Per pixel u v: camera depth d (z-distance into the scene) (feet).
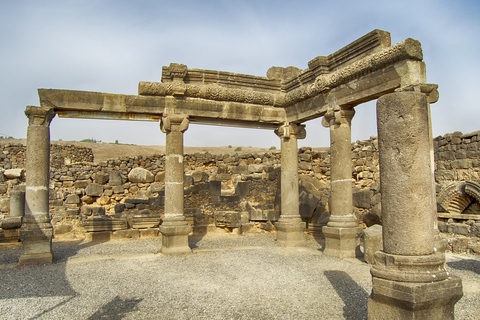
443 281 13.97
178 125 37.35
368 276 26.12
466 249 33.81
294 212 41.52
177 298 21.81
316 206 49.16
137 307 20.33
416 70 27.86
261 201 54.44
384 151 15.34
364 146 53.98
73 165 60.70
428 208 14.67
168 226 35.73
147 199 51.72
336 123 35.29
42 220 32.99
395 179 14.83
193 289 23.66
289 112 41.65
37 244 32.53
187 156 63.41
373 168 51.37
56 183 53.11
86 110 35.70
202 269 29.19
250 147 142.92
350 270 28.09
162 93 36.96
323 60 36.11
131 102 36.27
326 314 18.80
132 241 45.01
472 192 38.34
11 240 44.11
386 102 15.35
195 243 43.34
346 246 33.83
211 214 53.52
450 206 41.11
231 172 61.57
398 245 14.53
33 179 33.22
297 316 18.62
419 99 14.93
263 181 55.16
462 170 47.21
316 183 53.42
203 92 38.06
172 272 28.35
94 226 45.93
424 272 13.98
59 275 27.94
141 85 36.27
